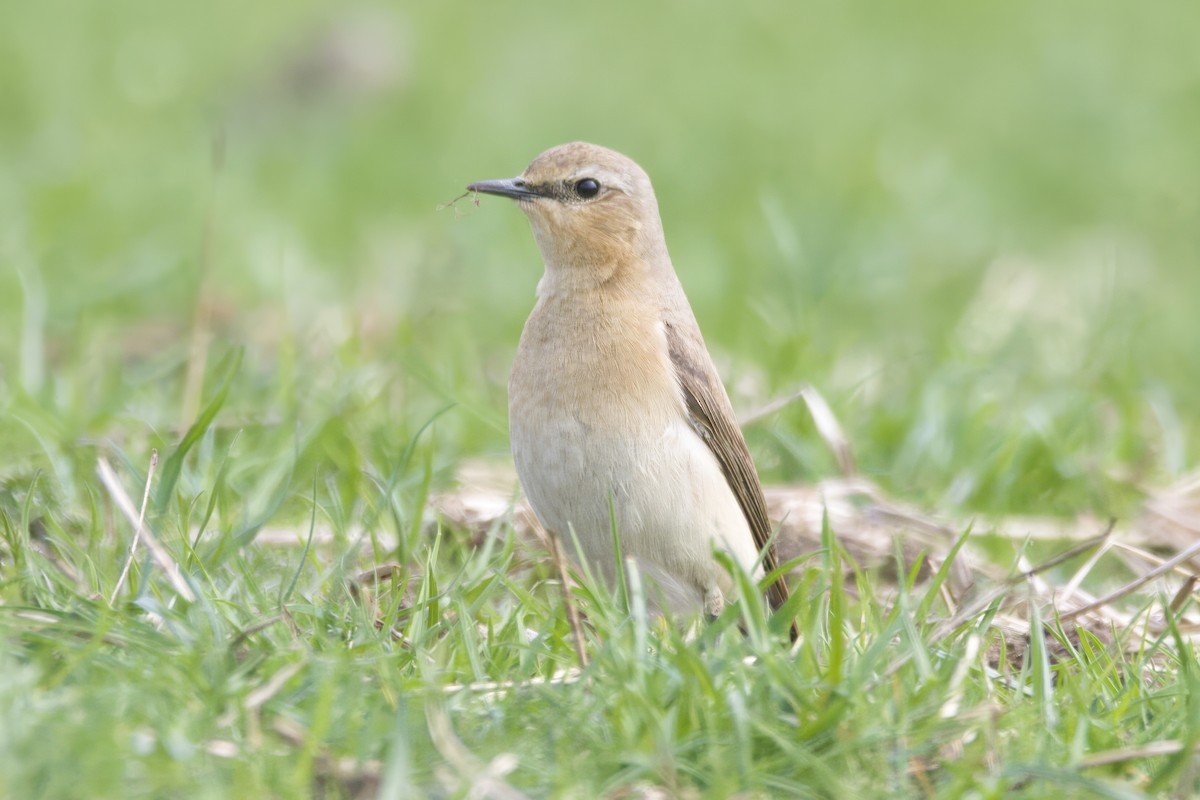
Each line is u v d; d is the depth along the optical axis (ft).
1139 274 65.46
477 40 101.45
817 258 60.34
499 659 27.07
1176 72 93.97
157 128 81.97
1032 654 26.58
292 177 74.95
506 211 65.98
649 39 103.91
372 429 40.37
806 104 90.89
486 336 53.36
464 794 21.77
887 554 36.17
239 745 22.62
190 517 33.40
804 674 25.73
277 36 96.17
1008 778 22.97
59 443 36.70
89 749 21.58
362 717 23.81
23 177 68.33
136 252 59.00
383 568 31.81
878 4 111.65
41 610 25.57
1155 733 25.30
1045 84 92.73
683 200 73.61
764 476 41.55
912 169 76.79
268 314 52.75
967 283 63.26
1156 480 42.86
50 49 92.73
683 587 33.01
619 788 22.66
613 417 31.94
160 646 24.88
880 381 48.37
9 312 51.19
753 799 22.86
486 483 39.83
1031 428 42.47
